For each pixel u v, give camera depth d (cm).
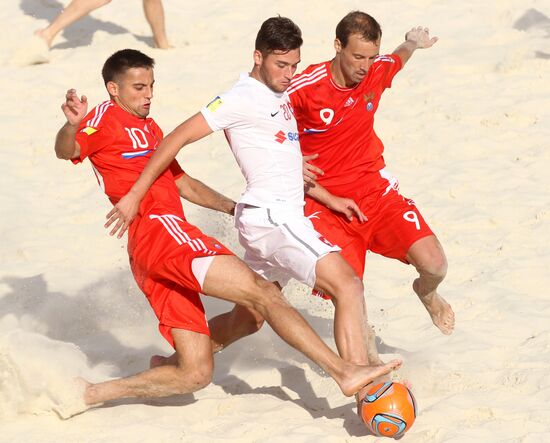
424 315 2300
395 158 3247
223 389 1981
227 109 1753
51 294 2489
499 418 1767
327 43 4306
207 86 3891
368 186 1986
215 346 1959
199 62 4162
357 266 1997
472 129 3403
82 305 2442
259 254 1806
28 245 2817
